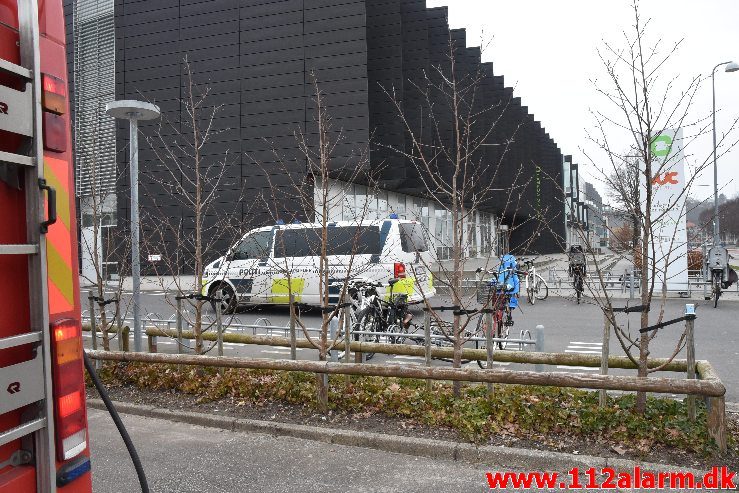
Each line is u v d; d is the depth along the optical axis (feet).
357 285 28.37
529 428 15.62
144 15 79.82
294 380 20.18
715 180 59.52
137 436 16.62
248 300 39.83
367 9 79.10
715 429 13.85
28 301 6.49
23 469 6.40
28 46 6.50
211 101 77.10
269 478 13.58
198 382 20.43
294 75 74.54
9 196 6.34
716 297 44.70
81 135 32.42
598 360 17.47
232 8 77.25
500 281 26.53
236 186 75.05
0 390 6.00
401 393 18.20
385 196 88.12
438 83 80.79
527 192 125.90
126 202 73.92
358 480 13.44
